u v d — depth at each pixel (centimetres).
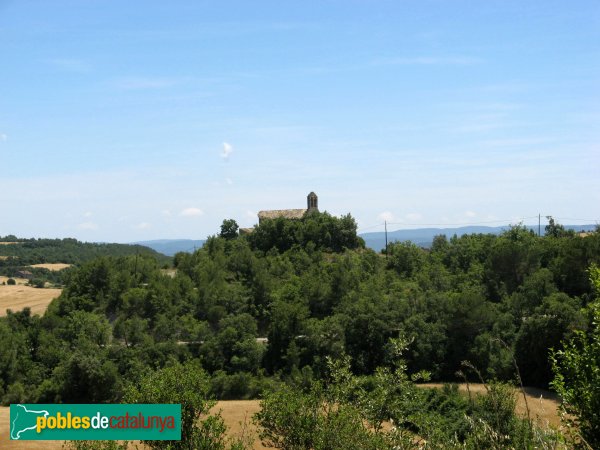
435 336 6159
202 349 6538
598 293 1403
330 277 7950
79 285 8012
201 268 8494
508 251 7594
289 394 1809
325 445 1590
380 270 8669
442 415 3138
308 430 1673
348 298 7269
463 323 6125
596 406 1208
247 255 8688
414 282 7888
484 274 7838
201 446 1678
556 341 5272
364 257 9194
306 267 8738
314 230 9831
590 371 1266
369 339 6322
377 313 6469
